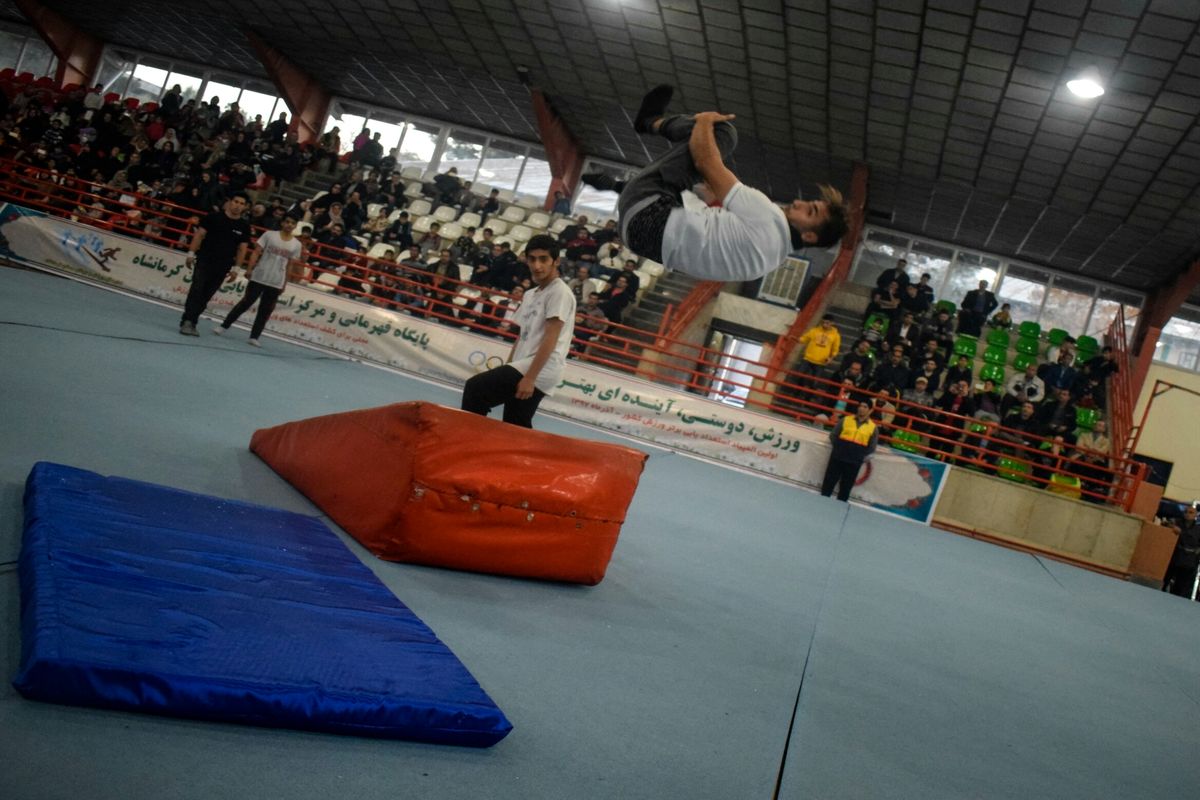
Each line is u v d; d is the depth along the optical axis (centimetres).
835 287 2183
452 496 438
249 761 223
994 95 1472
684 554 651
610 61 1831
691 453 1426
